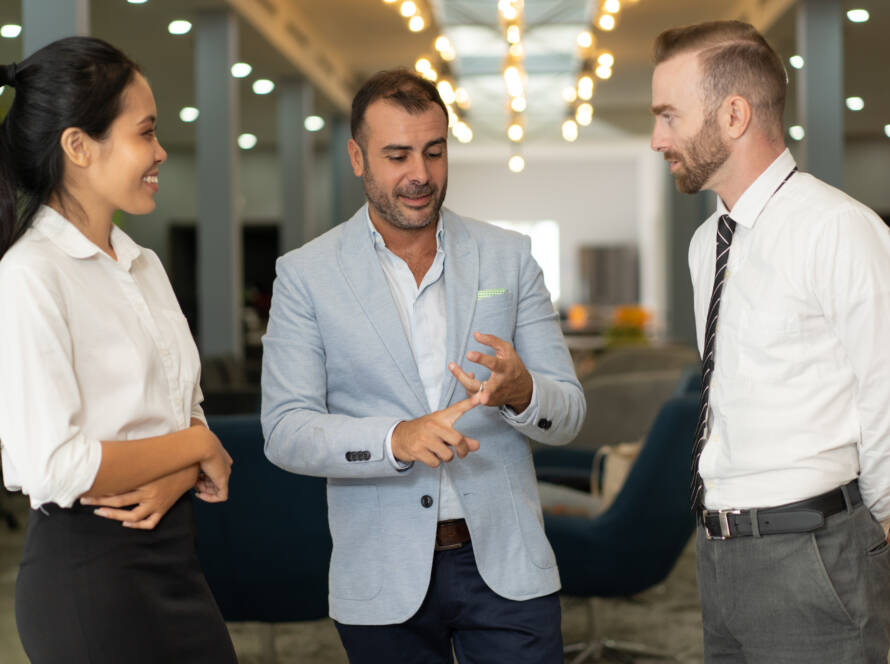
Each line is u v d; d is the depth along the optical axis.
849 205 1.88
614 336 13.81
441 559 2.15
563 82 13.70
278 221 16.92
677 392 4.60
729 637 2.06
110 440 1.73
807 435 1.89
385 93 2.08
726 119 1.95
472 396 1.95
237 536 3.18
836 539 1.90
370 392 2.15
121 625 1.73
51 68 1.73
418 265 2.22
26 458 1.60
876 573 1.94
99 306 1.74
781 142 1.98
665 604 4.62
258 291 17.27
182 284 16.81
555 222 23.36
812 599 1.90
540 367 2.23
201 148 8.68
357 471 2.01
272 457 2.14
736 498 1.96
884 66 11.12
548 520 3.54
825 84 8.51
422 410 2.12
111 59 1.76
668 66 2.00
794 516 1.90
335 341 2.15
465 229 2.27
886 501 1.92
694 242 2.20
